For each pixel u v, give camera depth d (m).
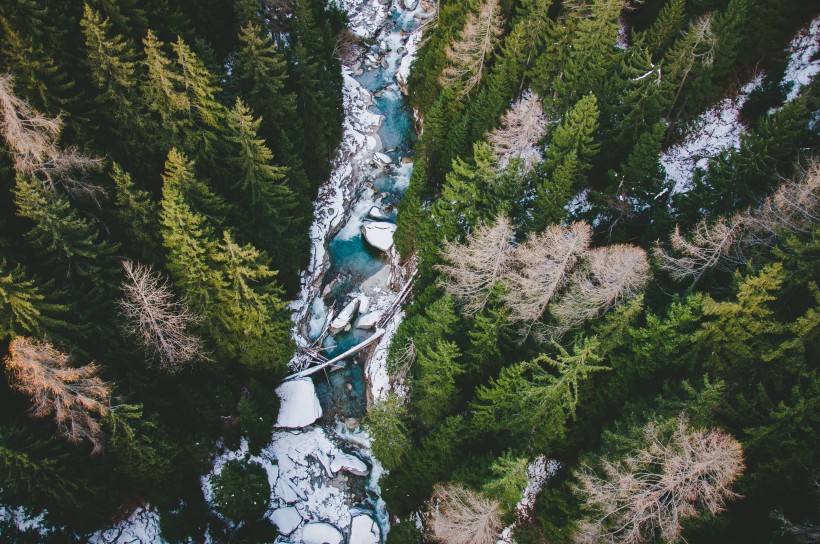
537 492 29.89
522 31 36.41
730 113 36.72
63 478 26.69
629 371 26.03
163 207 28.97
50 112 28.84
